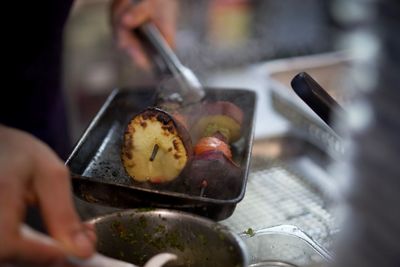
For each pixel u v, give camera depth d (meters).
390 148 0.79
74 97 1.89
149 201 0.78
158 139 0.80
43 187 0.63
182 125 0.82
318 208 0.90
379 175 0.79
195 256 0.73
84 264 0.63
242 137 0.92
